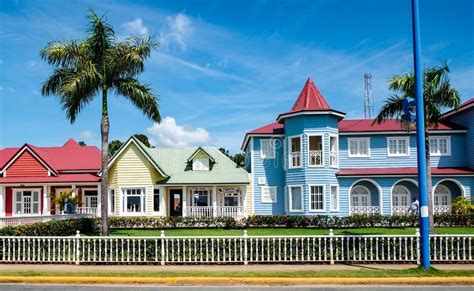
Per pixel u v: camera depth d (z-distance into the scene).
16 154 36.84
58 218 25.98
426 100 21.72
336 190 31.88
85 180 35.56
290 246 14.23
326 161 31.20
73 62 21.61
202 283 11.71
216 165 34.94
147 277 11.90
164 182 32.53
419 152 12.81
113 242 14.59
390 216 29.19
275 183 33.59
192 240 14.46
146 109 22.56
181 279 11.75
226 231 27.17
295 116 31.89
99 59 22.03
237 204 34.47
